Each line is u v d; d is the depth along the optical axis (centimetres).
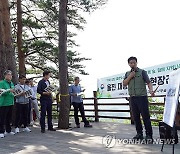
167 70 888
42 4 1416
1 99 721
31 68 1850
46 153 522
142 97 604
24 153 528
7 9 1097
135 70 612
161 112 883
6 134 769
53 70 1650
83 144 602
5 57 1016
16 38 1636
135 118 627
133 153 500
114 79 1138
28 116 860
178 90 441
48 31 1638
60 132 796
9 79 741
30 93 808
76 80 911
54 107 1388
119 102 1077
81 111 911
